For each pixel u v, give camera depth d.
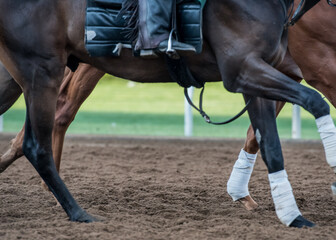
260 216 9.91
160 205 10.73
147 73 9.16
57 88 9.27
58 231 8.59
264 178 13.89
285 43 9.13
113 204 10.83
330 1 9.71
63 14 8.99
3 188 12.09
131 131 25.25
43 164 9.30
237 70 8.62
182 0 8.65
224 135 24.23
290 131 25.06
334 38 10.36
